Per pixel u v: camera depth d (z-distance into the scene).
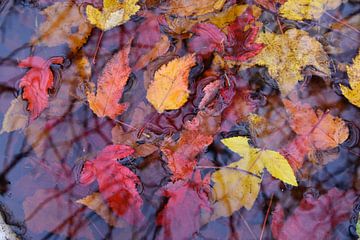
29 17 0.87
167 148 0.82
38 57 0.85
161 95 0.84
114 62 0.85
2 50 0.85
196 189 0.81
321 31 0.87
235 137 0.83
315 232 0.81
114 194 0.81
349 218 0.81
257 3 0.88
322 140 0.83
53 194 0.81
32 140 0.83
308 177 0.82
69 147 0.83
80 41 0.86
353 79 0.85
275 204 0.81
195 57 0.85
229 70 0.85
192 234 0.80
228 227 0.81
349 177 0.82
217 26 0.87
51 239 0.80
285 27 0.87
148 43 0.86
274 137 0.83
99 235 0.80
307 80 0.85
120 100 0.84
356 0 0.88
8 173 0.82
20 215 0.81
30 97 0.84
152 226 0.81
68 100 0.84
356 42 0.86
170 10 0.87
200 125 0.83
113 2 0.87
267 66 0.85
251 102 0.84
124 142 0.83
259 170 0.82
